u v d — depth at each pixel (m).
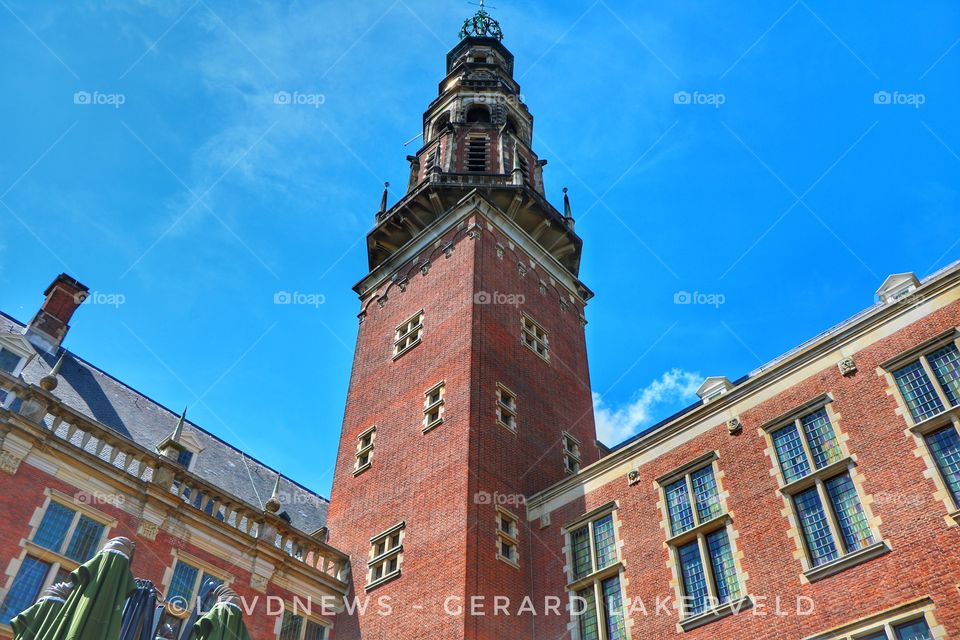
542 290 41.88
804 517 22.41
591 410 39.72
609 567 26.20
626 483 27.86
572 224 46.50
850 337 23.97
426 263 40.94
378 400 37.06
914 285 24.48
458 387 32.91
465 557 26.97
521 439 33.25
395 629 27.33
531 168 49.88
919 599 18.88
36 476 23.59
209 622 21.03
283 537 29.42
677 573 24.30
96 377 35.50
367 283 44.25
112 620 18.44
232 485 36.06
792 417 24.06
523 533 30.02
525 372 36.38
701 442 26.25
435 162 47.22
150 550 25.20
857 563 20.47
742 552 23.05
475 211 40.44
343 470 35.75
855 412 22.70
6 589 21.45
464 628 25.12
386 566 29.78
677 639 23.05
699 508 25.08
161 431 34.81
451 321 36.25
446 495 29.55
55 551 22.89
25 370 31.70
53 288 36.84
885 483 21.03
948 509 19.55
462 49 60.34
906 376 22.19
